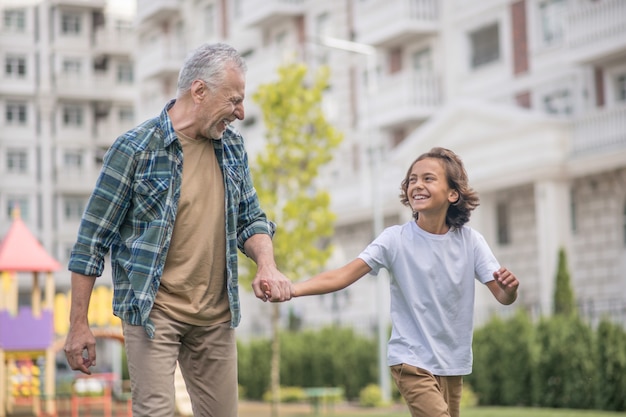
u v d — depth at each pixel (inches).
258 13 1755.7
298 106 837.8
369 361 1109.7
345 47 1122.0
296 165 840.3
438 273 229.1
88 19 2768.2
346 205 1499.8
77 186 2687.0
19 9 2704.2
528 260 1206.3
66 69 2741.1
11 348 778.2
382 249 229.5
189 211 210.5
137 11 2267.5
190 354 216.5
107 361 2477.9
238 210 224.1
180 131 211.5
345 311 1546.5
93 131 2755.9
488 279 232.1
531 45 1249.4
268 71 1718.8
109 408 935.7
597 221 1107.9
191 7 2101.4
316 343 1167.0
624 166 1043.9
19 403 1112.2
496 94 1311.5
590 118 1087.0
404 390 227.3
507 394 895.7
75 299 209.2
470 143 1226.0
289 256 833.5
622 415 681.0
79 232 209.5
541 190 1123.3
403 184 242.4
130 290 207.6
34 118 2694.4
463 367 231.1
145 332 207.5
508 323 916.6
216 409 216.7
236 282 215.6
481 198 1244.5
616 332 824.9
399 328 231.0
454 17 1385.3
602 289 1101.1
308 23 1699.1
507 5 1289.4
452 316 230.4
